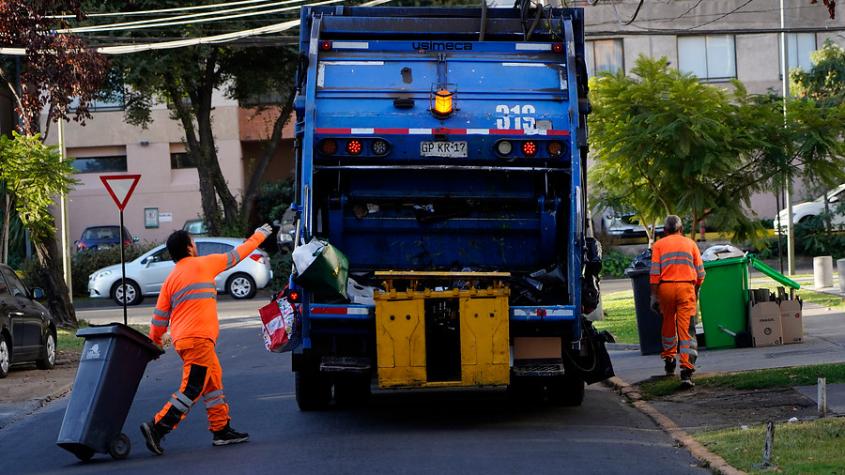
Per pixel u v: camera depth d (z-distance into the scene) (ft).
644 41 154.30
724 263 59.11
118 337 36.73
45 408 52.90
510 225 41.63
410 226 41.73
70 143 175.94
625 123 72.02
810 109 73.92
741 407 41.06
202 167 144.25
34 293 69.15
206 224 144.77
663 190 76.13
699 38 154.92
